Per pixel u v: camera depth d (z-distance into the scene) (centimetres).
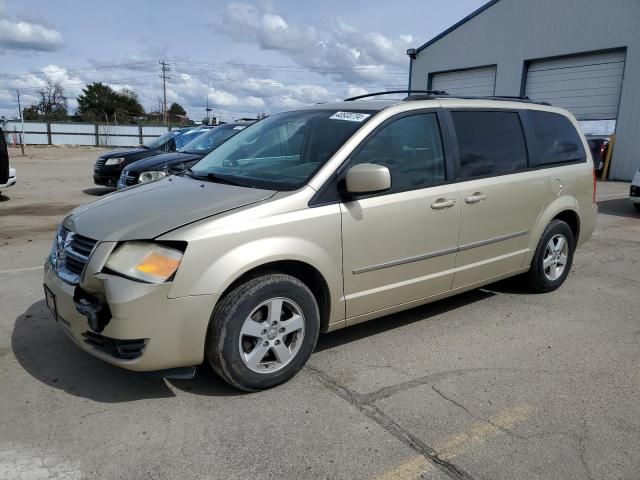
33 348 390
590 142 1788
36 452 272
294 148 394
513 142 475
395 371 365
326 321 363
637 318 472
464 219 425
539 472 261
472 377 357
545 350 402
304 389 338
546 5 1911
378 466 264
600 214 1070
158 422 299
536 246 504
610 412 316
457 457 272
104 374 353
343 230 351
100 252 300
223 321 309
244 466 263
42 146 4838
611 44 1745
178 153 984
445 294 433
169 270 293
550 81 1964
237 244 309
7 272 590
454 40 2248
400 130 393
